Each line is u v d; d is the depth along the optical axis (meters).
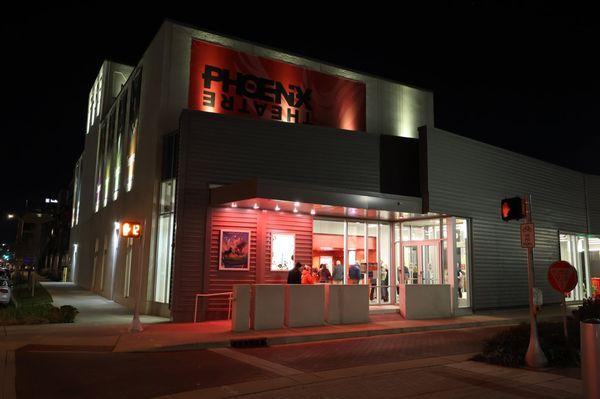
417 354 10.78
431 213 19.19
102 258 26.80
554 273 10.49
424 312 16.92
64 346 10.77
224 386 7.65
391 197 17.89
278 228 17.38
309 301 14.25
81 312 17.20
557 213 25.47
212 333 12.65
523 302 22.23
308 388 7.55
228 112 19.67
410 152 20.16
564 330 10.39
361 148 19.39
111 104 31.34
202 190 16.23
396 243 20.83
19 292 25.83
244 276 16.42
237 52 20.28
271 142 17.66
